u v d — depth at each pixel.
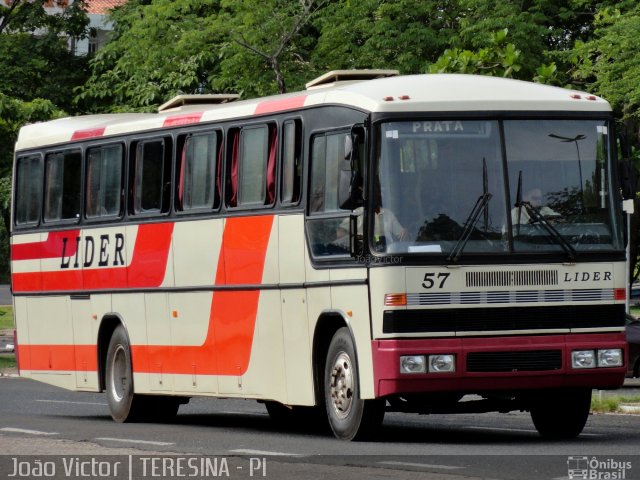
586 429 38.66
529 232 32.94
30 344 49.62
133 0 101.31
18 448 31.92
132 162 44.06
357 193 32.78
